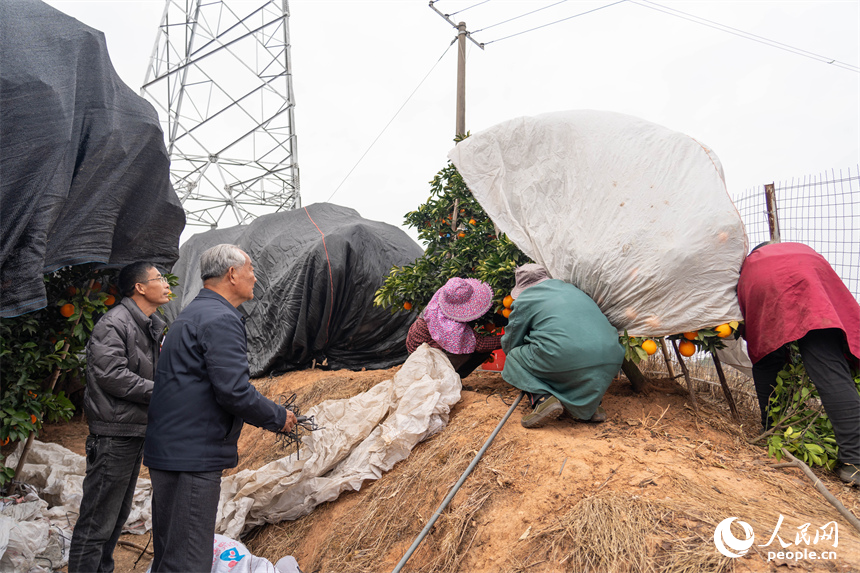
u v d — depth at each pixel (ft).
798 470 9.91
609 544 7.64
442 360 14.49
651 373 16.06
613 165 12.62
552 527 8.34
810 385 10.56
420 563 9.34
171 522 7.80
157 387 8.16
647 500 8.25
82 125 10.49
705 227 11.17
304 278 24.93
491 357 16.44
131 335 10.49
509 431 11.44
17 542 9.61
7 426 11.40
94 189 11.05
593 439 10.73
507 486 9.80
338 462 12.72
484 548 8.76
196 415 7.92
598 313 11.60
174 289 30.94
